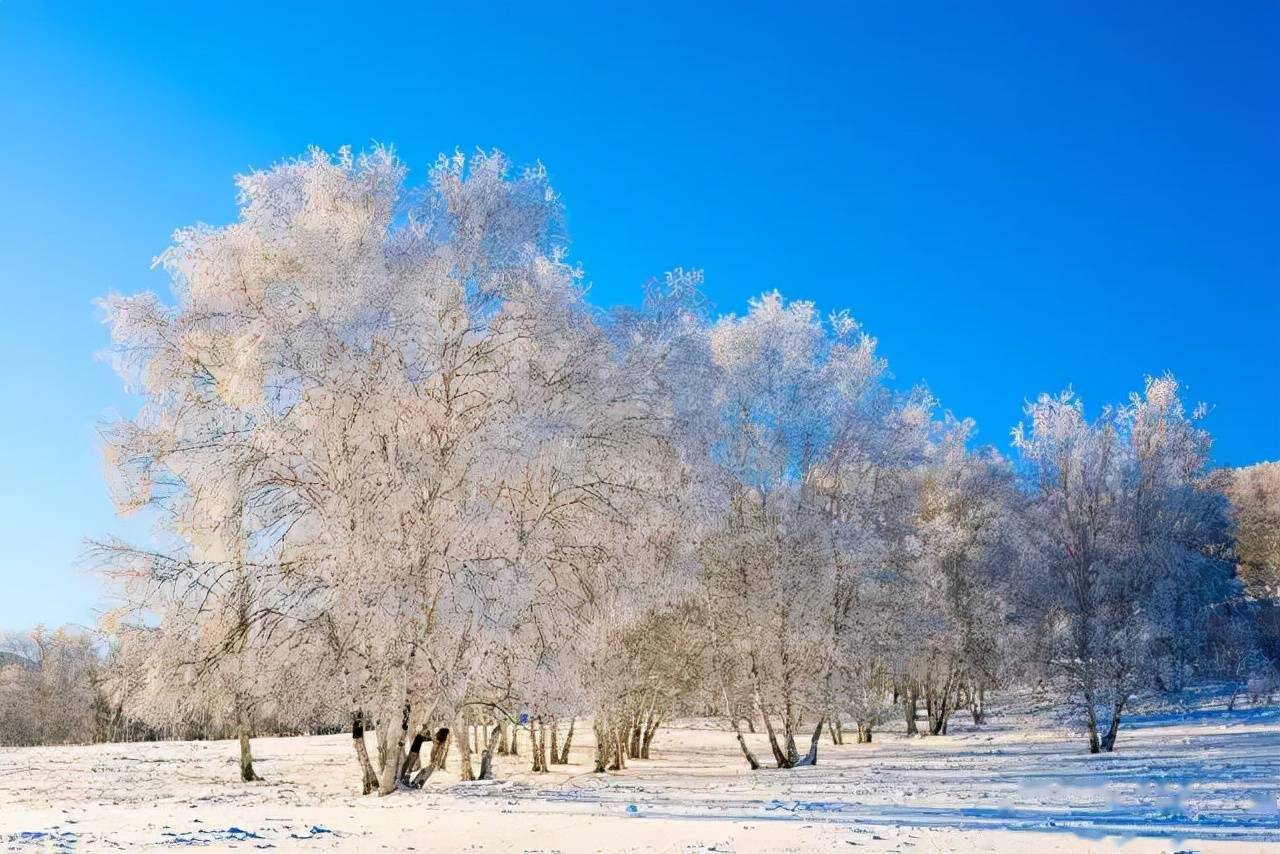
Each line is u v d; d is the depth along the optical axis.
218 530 20.19
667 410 24.31
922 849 10.22
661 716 37.25
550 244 23.64
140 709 20.47
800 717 30.69
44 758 34.97
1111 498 37.34
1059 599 36.56
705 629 30.75
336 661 19.50
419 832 11.91
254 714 20.95
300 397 20.55
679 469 24.59
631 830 12.02
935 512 47.22
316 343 19.84
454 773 30.34
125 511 20.89
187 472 20.45
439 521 20.33
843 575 30.38
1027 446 38.84
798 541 29.89
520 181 23.12
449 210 22.55
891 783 21.84
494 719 24.17
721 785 22.48
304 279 21.00
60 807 17.77
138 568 20.09
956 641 44.12
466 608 19.62
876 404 32.09
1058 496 37.34
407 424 20.77
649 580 23.41
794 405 30.55
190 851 9.97
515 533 20.73
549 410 22.19
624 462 23.12
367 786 21.59
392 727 20.91
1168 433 39.28
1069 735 40.50
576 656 21.78
